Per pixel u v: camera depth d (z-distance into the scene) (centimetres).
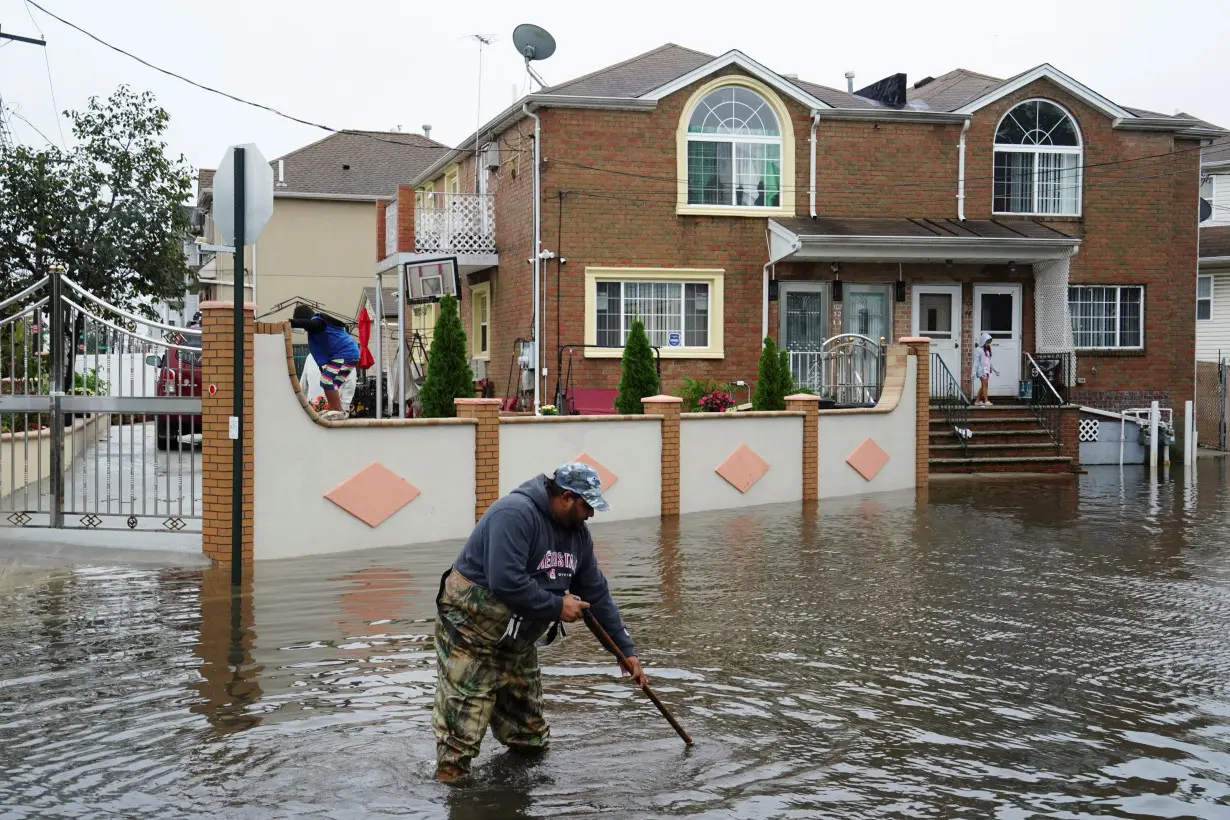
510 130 2266
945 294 2297
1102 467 2258
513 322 2273
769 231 2197
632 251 2158
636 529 1350
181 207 2550
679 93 2164
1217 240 3083
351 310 3572
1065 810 507
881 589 998
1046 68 2292
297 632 814
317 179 3612
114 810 496
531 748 572
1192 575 1073
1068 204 2350
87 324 1122
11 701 649
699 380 2189
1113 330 2388
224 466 1055
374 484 1162
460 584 542
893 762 564
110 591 946
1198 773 554
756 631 838
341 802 508
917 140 2281
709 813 500
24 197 2348
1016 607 928
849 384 1952
